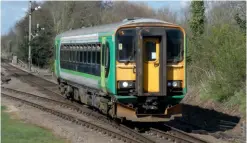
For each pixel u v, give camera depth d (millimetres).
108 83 20953
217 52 29172
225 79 27469
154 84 20266
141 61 19891
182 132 19891
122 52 20250
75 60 28188
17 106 29578
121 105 20781
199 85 33156
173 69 20609
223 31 28781
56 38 34938
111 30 20766
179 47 20703
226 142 18891
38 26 74500
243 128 21359
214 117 25547
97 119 24484
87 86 25828
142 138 18594
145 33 19953
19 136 18938
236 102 26516
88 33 25125
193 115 26641
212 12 45375
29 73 61812
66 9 71500
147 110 20875
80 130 21266
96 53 23312
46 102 32156
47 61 72125
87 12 78125
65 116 24859
